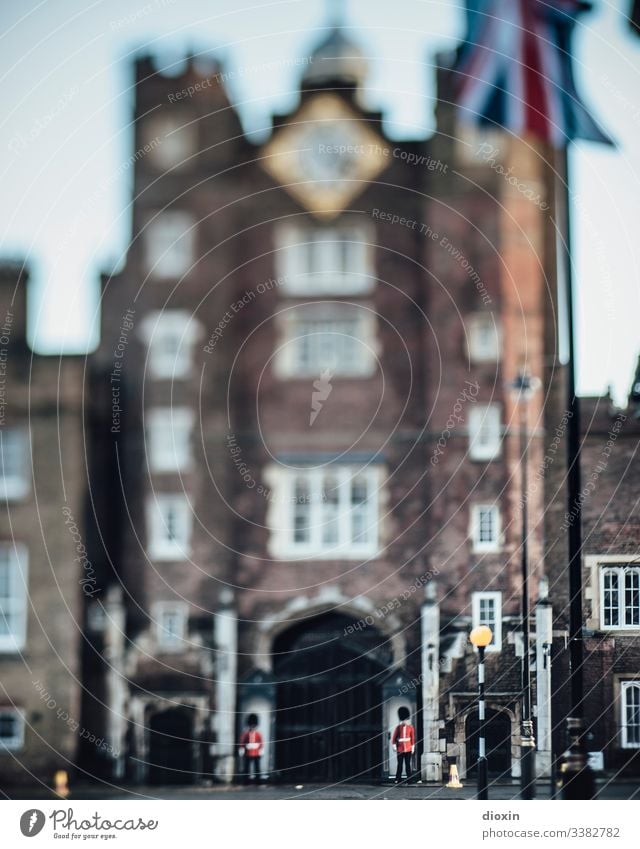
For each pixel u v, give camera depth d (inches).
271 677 1754.4
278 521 1824.6
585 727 1301.7
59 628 1732.3
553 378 1763.0
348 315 1881.2
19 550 1753.2
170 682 1752.0
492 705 1541.6
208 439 1846.7
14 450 1769.2
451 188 1856.5
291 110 1925.4
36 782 1673.2
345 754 1691.7
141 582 1792.6
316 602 1779.0
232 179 1913.1
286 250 1898.4
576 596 965.2
